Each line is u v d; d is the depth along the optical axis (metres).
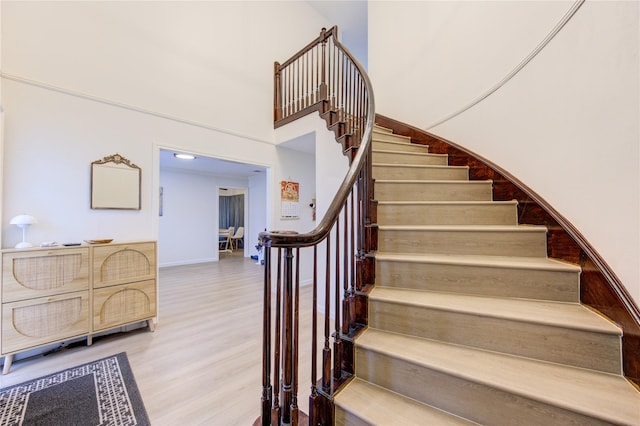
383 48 4.11
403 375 1.30
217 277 5.28
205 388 1.89
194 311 3.40
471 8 2.78
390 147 3.09
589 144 1.54
